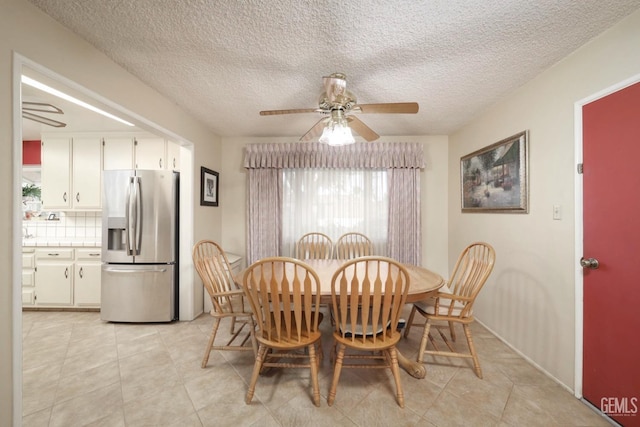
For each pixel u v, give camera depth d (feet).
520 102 6.88
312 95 7.30
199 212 9.59
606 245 4.75
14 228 3.84
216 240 11.02
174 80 6.51
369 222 11.16
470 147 9.41
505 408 5.04
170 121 7.74
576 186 5.31
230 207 11.56
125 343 7.52
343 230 11.18
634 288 4.32
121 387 5.64
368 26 4.58
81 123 9.40
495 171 7.86
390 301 4.90
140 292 8.77
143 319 8.78
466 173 9.57
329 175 11.25
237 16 4.36
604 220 4.79
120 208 8.92
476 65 5.82
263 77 6.34
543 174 6.16
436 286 5.73
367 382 5.79
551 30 4.69
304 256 11.01
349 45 5.11
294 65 5.82
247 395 5.16
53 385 5.70
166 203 8.95
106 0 4.05
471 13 4.27
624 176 4.46
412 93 7.14
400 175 10.86
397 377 5.10
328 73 6.13
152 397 5.34
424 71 6.06
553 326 5.89
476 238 9.02
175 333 8.16
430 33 4.76
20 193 3.93
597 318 4.92
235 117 9.07
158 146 10.21
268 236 11.09
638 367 4.28
